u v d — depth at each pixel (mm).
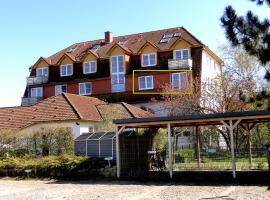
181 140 26938
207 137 25922
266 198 13945
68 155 24078
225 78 37688
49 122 31766
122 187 18375
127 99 46812
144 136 23953
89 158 22938
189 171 21109
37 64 53719
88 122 32438
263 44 12039
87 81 49719
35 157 25531
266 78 12781
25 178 23484
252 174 19109
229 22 12234
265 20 12102
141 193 16312
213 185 17984
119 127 21938
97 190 17641
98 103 37750
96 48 54469
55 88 51625
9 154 26453
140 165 23203
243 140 26297
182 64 44562
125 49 48250
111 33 55438
